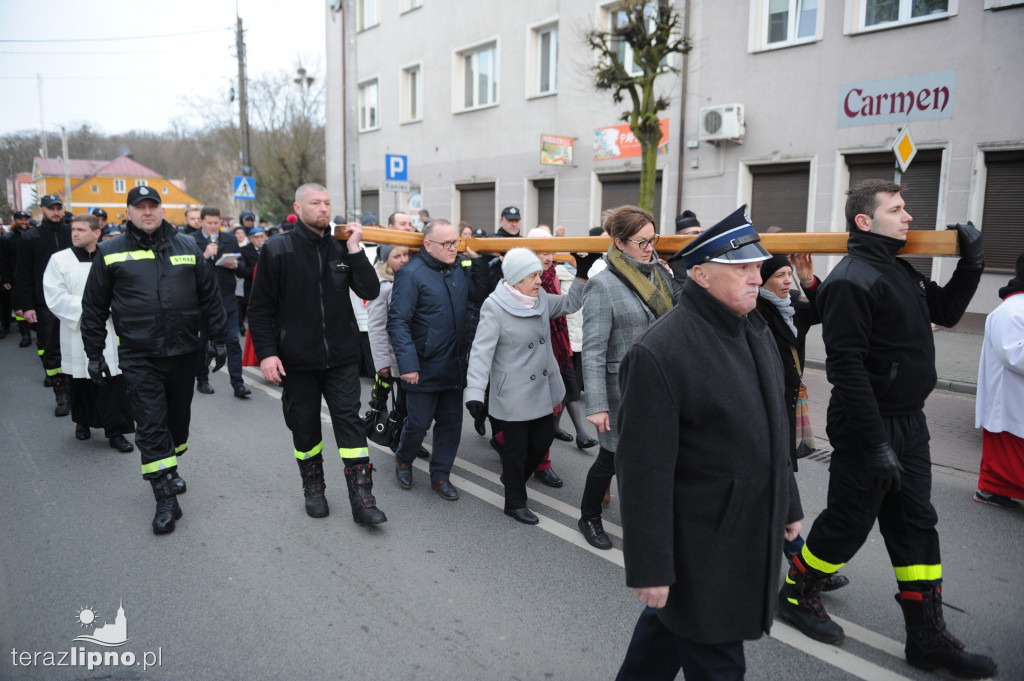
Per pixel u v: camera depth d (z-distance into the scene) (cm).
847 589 348
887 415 271
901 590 283
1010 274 1017
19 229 1062
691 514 200
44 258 747
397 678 275
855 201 275
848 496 279
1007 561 378
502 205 1789
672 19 1130
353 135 1441
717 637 199
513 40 1705
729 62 1262
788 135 1202
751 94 1240
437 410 472
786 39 1199
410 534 409
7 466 524
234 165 3809
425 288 449
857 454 276
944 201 1053
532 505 457
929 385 273
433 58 1956
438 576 358
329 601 332
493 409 426
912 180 1097
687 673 207
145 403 413
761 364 206
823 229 1177
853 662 287
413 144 2070
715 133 1253
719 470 198
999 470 445
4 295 1162
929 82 1047
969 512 443
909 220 269
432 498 466
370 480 422
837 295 266
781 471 204
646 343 199
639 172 1441
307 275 405
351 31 1412
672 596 204
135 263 419
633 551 196
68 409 673
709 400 196
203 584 347
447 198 1964
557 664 286
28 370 886
